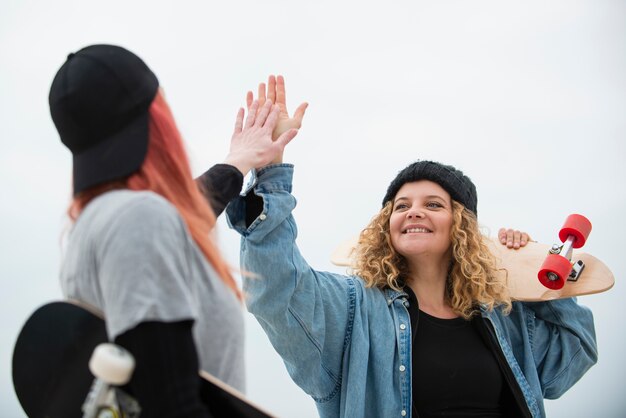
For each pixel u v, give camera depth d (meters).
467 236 1.95
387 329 1.84
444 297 1.96
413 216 1.91
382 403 1.76
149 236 0.88
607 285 2.01
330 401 1.86
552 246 2.00
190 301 0.89
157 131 1.00
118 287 0.85
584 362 2.08
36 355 1.00
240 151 1.52
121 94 0.97
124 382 0.85
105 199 0.94
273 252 1.65
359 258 1.99
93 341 0.93
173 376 0.84
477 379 1.79
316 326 1.77
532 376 1.96
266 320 1.70
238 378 1.04
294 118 1.66
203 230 1.00
